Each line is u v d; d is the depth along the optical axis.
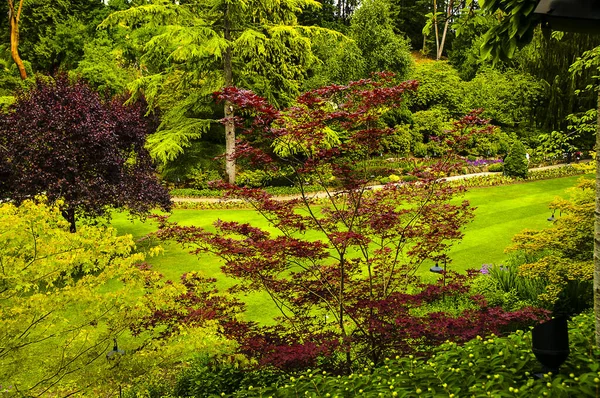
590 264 7.09
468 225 14.78
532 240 7.58
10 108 11.78
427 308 8.16
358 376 4.09
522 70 26.81
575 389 2.84
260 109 5.05
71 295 4.47
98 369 4.61
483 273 9.71
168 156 19.20
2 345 4.20
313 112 5.21
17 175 10.51
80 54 30.89
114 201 11.59
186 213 17.23
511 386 3.22
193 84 22.88
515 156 21.94
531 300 8.28
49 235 4.63
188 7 20.27
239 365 5.67
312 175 5.74
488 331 5.07
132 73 29.66
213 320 5.17
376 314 5.41
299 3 20.62
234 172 20.86
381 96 5.08
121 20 18.73
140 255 4.84
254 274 5.54
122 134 12.73
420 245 5.98
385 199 6.12
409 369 4.05
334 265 6.14
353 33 26.88
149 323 5.28
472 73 33.53
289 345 5.20
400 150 24.44
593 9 2.62
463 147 6.05
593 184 7.68
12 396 4.30
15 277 4.28
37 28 31.03
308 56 20.52
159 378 6.66
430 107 28.31
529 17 3.34
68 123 10.91
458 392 3.25
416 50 46.06
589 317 4.69
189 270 11.61
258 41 18.22
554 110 23.44
